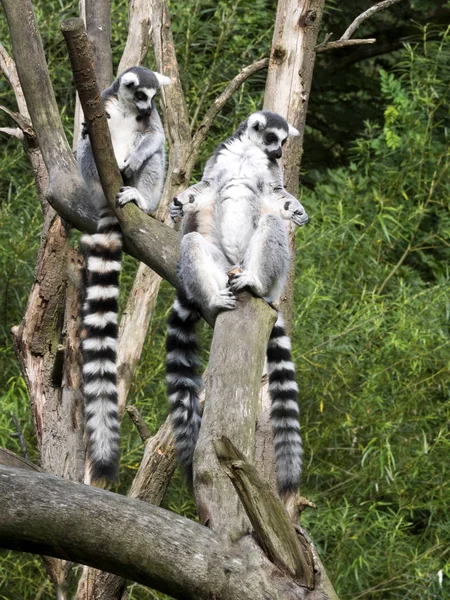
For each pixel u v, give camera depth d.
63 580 10.26
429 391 14.24
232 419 5.98
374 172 16.86
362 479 13.41
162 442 10.16
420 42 21.84
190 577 5.21
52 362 11.19
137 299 11.13
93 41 12.25
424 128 17.09
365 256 15.20
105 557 5.35
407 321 13.52
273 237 8.40
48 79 10.19
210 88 16.33
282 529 5.23
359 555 12.45
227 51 16.11
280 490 7.50
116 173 8.41
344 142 21.38
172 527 5.38
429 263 16.22
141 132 11.45
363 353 13.89
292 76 10.44
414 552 13.15
